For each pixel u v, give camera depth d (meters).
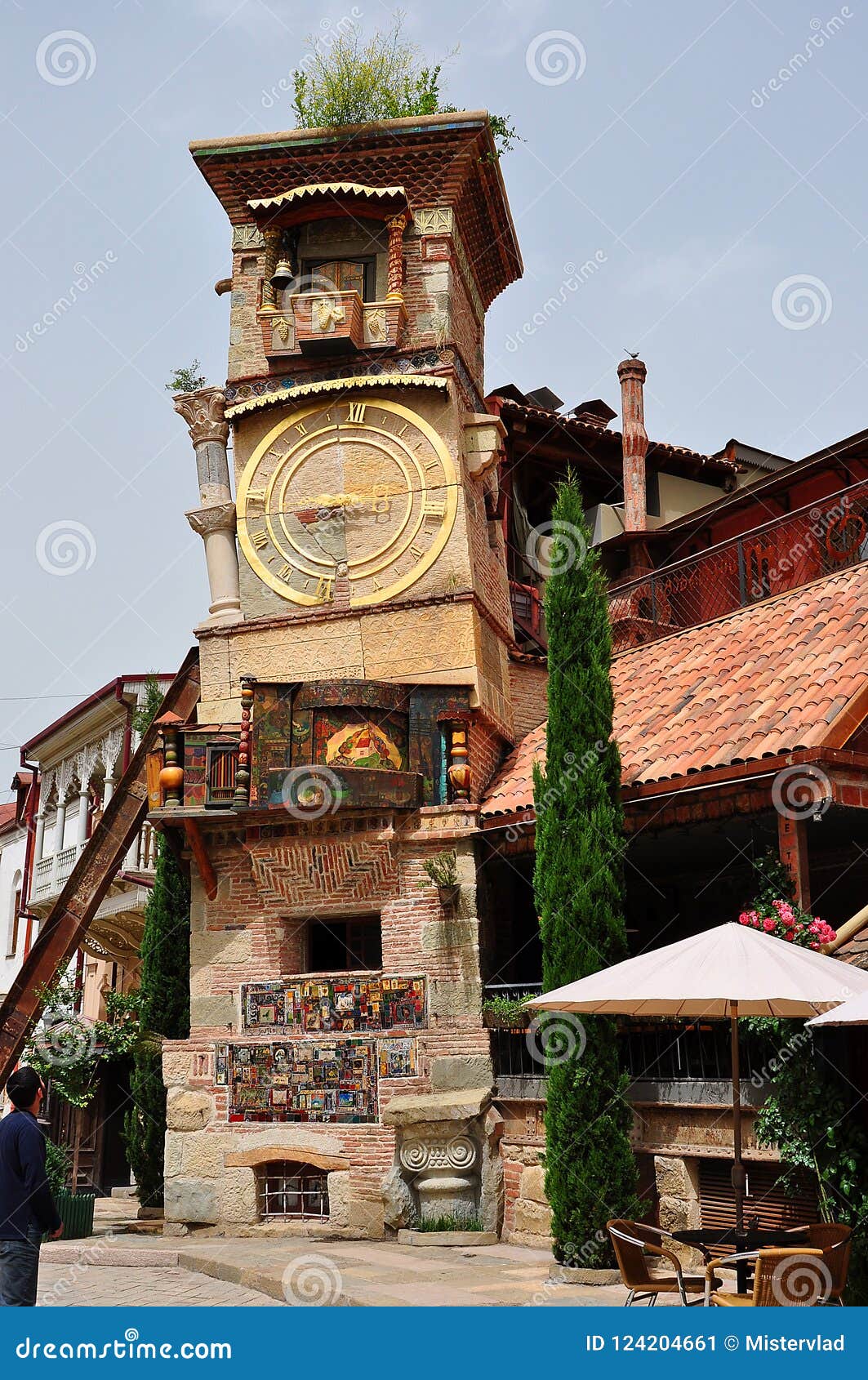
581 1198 12.85
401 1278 12.50
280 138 18.72
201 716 18.28
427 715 17.03
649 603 22.25
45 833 33.97
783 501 23.48
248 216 19.30
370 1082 16.06
